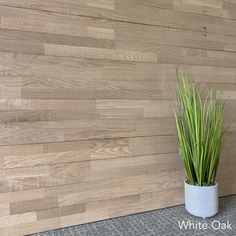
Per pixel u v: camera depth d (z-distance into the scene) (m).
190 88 1.42
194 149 1.26
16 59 1.13
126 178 1.33
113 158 1.30
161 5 1.39
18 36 1.14
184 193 1.41
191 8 1.46
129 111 1.33
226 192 1.55
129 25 1.33
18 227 1.14
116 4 1.30
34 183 1.17
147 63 1.36
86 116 1.25
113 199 1.30
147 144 1.37
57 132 1.20
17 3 1.13
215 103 1.45
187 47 1.45
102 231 1.18
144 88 1.36
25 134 1.15
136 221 1.26
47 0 1.18
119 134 1.31
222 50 1.54
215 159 1.30
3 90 1.12
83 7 1.24
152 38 1.37
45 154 1.18
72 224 1.23
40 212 1.18
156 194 1.39
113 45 1.29
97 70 1.27
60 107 1.21
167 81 1.41
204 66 1.49
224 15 1.54
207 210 1.27
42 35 1.17
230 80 1.56
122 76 1.31
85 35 1.24
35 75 1.16
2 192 1.12
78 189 1.24
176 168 1.44
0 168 1.12
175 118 1.37
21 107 1.14
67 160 1.22
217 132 1.30
